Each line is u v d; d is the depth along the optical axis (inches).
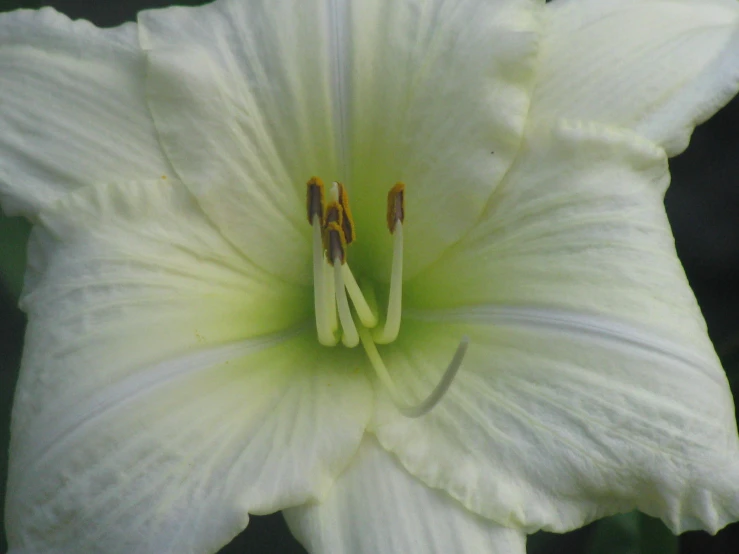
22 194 9.7
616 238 9.8
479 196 10.1
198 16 10.1
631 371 9.5
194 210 10.0
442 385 9.4
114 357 9.4
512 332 9.9
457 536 9.4
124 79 9.9
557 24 10.3
